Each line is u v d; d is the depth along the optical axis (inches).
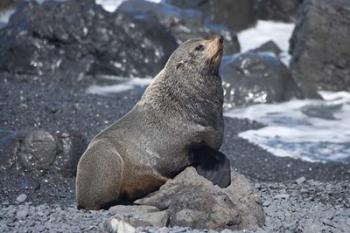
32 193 1913.1
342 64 3371.1
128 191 1557.6
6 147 2081.7
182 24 3774.6
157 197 1489.9
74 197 1881.2
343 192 1839.3
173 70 1545.3
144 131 1541.6
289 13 4271.7
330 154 2508.6
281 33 4175.7
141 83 3309.5
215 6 4148.6
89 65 3376.0
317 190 1855.3
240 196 1494.8
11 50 3420.3
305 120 2915.8
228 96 3093.0
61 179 2031.3
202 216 1395.2
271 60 3206.2
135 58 3464.6
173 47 3572.8
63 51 3412.9
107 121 2630.4
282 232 1427.2
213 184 1502.2
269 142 2615.7
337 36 3383.4
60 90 3070.9
